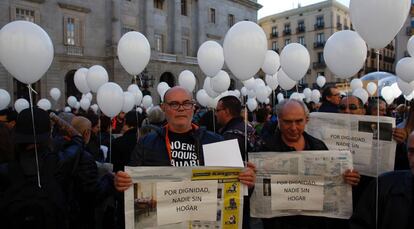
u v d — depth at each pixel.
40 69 3.29
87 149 4.08
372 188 2.36
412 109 3.40
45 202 2.27
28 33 3.18
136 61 5.66
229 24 41.88
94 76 7.72
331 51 3.95
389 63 52.31
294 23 56.75
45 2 26.77
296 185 2.66
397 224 2.14
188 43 37.69
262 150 2.93
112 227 3.37
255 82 10.44
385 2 2.85
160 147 2.68
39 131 2.43
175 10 35.53
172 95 2.70
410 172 2.27
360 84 10.31
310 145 2.87
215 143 2.66
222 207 2.51
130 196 2.37
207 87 7.07
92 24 29.69
